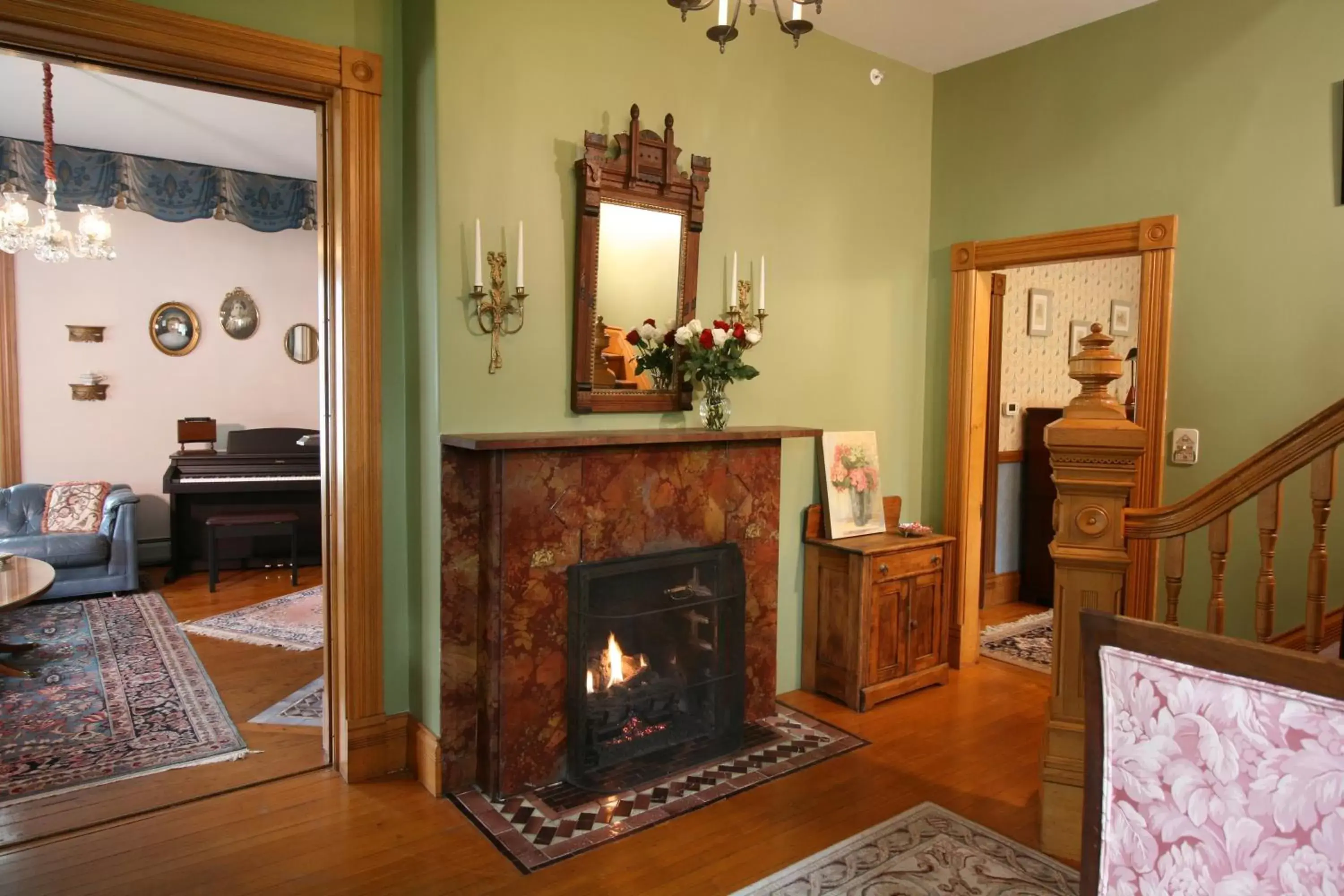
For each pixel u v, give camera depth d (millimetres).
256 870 2367
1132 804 1227
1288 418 3223
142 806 2727
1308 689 1074
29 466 5922
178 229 6379
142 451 6320
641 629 3092
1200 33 3379
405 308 2975
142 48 2457
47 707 3586
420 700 2973
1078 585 2484
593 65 3049
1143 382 3578
